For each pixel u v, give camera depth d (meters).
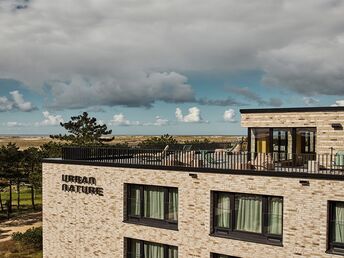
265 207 18.22
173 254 20.98
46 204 25.17
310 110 22.03
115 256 22.42
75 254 23.92
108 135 59.47
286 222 17.44
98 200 22.98
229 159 20.91
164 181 20.67
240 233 18.92
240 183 18.55
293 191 17.23
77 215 23.83
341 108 21.11
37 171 55.81
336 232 16.75
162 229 20.81
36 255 34.94
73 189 23.95
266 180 17.88
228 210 19.30
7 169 56.41
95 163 23.05
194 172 19.75
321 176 16.59
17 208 59.44
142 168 21.39
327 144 21.50
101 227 22.89
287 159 22.00
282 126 22.88
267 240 18.19
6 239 40.81
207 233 19.48
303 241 17.09
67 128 57.22
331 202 16.70
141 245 21.88
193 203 19.84
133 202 22.11
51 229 24.94
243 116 24.22
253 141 24.05
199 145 31.69
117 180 22.27
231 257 19.25
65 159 24.66
